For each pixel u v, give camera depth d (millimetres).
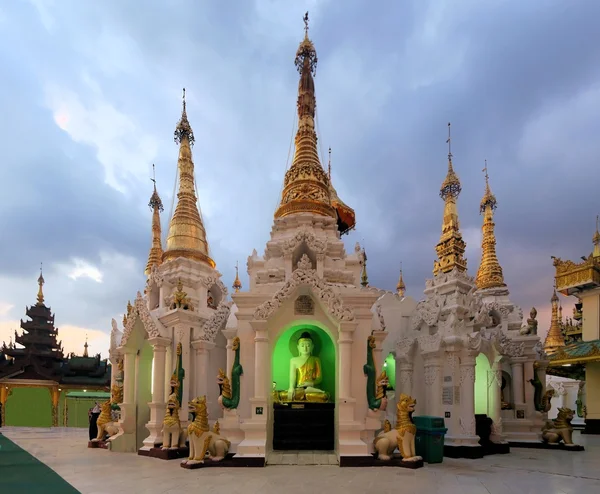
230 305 18688
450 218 22500
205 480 10867
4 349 38812
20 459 14430
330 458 13422
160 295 19625
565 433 18953
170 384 16328
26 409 37812
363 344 14617
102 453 16797
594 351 26641
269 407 14305
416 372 19328
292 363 16531
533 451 18188
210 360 18203
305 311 14719
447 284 20172
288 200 19703
